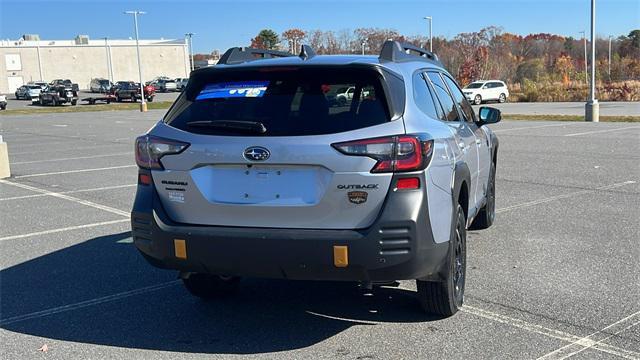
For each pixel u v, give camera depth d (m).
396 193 3.81
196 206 4.12
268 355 4.09
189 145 4.10
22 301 5.25
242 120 4.05
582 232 7.00
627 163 12.23
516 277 5.49
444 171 4.19
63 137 23.78
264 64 4.20
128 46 101.62
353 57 4.36
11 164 15.02
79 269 6.15
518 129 21.17
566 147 15.26
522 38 92.88
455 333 4.33
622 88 43.88
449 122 5.04
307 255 3.84
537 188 9.80
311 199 3.88
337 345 4.21
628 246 6.39
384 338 4.29
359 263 3.80
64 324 4.72
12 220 8.48
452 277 4.42
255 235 3.90
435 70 5.41
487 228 7.27
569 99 44.97
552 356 3.92
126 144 20.12
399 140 3.83
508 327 4.41
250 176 3.99
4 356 4.15
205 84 4.41
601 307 4.74
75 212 8.96
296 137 3.89
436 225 4.01
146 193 4.32
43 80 94.75
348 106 3.96
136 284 5.66
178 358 4.07
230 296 5.27
